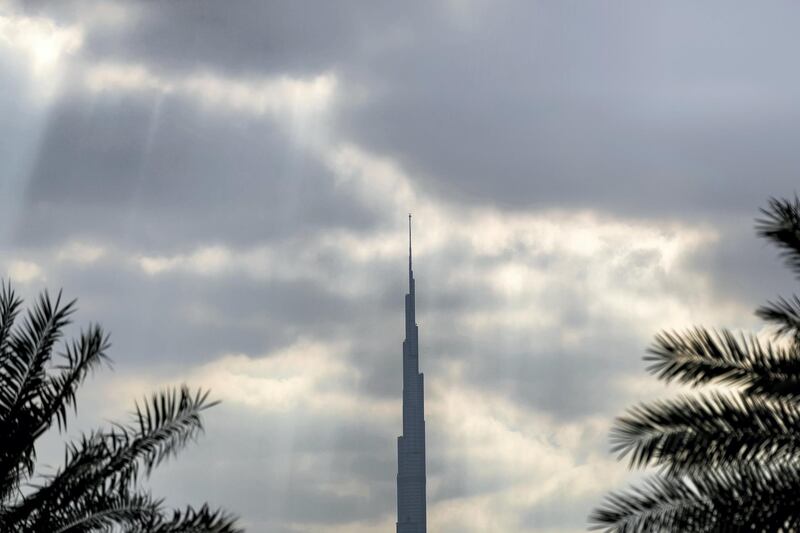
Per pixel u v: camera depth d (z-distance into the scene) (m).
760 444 21.75
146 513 22.47
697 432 21.72
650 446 21.84
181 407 23.42
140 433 23.28
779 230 22.42
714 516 21.52
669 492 21.80
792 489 21.69
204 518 21.91
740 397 22.20
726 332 22.69
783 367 22.36
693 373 22.56
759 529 21.56
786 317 22.45
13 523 22.88
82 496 22.91
